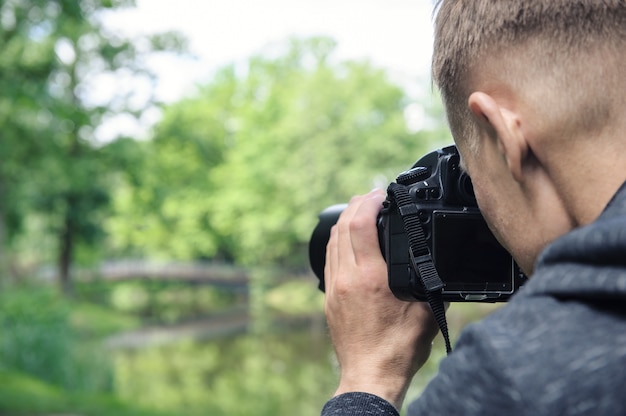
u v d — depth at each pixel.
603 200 0.67
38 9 17.16
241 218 54.00
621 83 0.67
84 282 52.31
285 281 56.75
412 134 46.84
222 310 52.59
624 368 0.56
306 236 49.00
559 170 0.69
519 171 0.70
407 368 0.99
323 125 49.12
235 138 59.53
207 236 58.44
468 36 0.72
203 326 44.19
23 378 14.34
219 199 54.25
